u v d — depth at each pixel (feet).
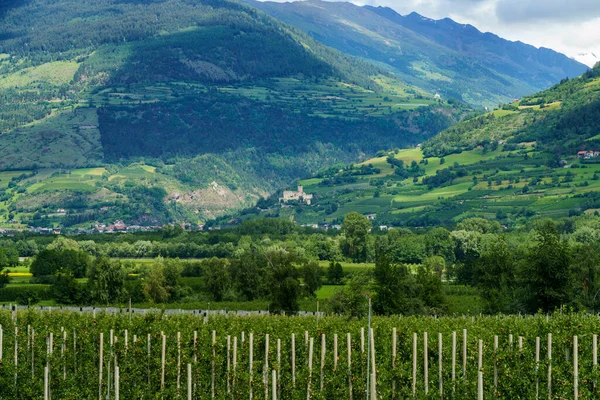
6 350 321.32
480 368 262.67
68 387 289.53
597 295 472.44
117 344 313.12
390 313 458.09
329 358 290.97
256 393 279.90
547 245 466.70
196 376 298.35
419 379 286.87
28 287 629.10
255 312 528.22
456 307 491.31
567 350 280.31
